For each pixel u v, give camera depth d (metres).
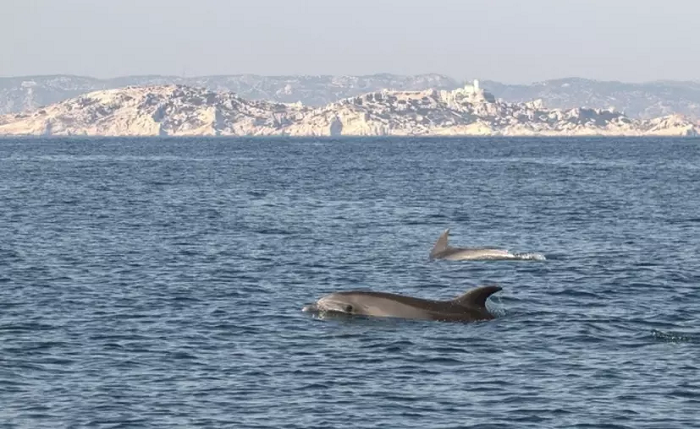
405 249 138.38
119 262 124.19
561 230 163.38
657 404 64.56
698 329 85.62
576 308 95.00
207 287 106.50
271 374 71.56
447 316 88.69
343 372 72.06
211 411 63.41
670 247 140.00
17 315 90.94
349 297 91.00
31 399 65.44
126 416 62.34
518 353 77.31
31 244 140.88
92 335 83.00
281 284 109.25
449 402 65.25
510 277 114.12
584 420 61.72
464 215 188.75
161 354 76.94
